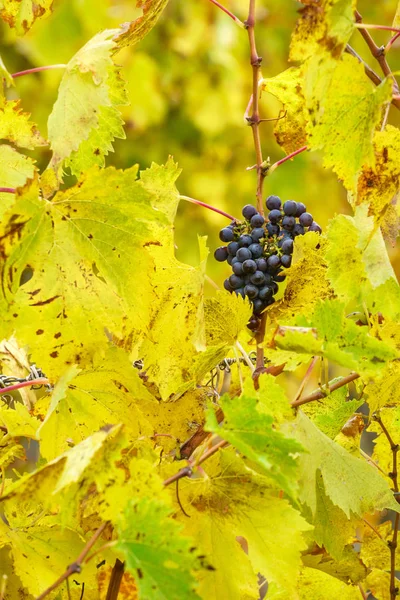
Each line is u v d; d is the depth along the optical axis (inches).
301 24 66.8
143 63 196.7
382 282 69.1
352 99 66.8
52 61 181.9
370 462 74.9
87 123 68.6
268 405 66.7
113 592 68.9
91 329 67.4
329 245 70.2
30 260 67.1
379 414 74.2
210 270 186.9
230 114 205.2
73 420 69.9
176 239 193.2
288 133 75.4
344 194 201.2
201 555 61.9
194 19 210.1
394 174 68.4
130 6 185.3
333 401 73.4
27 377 76.6
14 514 70.3
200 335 68.9
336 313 66.2
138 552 62.1
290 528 66.4
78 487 64.1
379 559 76.5
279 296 71.6
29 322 67.1
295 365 69.3
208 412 64.4
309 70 67.0
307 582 72.9
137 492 63.9
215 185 197.9
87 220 67.5
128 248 67.7
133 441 69.8
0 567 70.9
